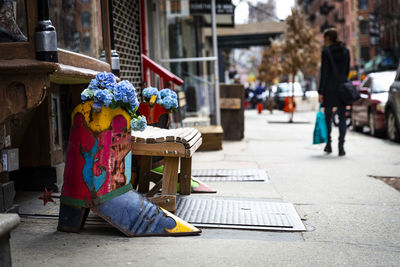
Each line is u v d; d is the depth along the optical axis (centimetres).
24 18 342
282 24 2102
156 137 419
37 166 523
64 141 564
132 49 879
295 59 2394
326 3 7588
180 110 1029
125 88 357
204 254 327
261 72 4603
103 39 540
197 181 561
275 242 362
